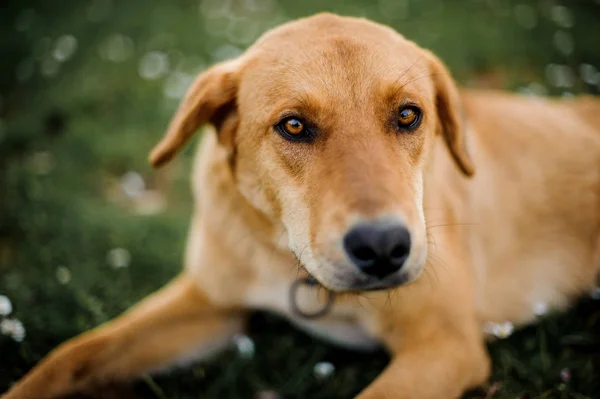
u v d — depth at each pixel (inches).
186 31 55.2
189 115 27.3
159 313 29.5
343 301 28.1
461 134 28.4
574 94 44.4
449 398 26.4
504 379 28.2
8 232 35.9
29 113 45.6
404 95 25.5
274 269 28.5
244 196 27.4
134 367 28.9
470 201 30.4
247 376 29.4
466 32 52.2
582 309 31.8
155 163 27.9
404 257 23.5
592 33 51.9
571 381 28.0
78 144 41.6
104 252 34.7
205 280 29.6
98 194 39.0
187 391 29.1
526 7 56.3
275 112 25.7
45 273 33.1
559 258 32.3
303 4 59.8
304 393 28.8
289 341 30.3
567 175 32.7
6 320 29.5
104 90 47.7
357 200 23.5
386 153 24.6
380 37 26.7
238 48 52.3
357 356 30.0
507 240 31.4
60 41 53.9
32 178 38.0
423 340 27.3
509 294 31.3
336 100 25.2
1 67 52.6
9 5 63.0
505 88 46.0
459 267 28.5
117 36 55.0
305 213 24.9
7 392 27.8
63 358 28.0
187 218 37.2
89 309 31.2
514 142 32.3
